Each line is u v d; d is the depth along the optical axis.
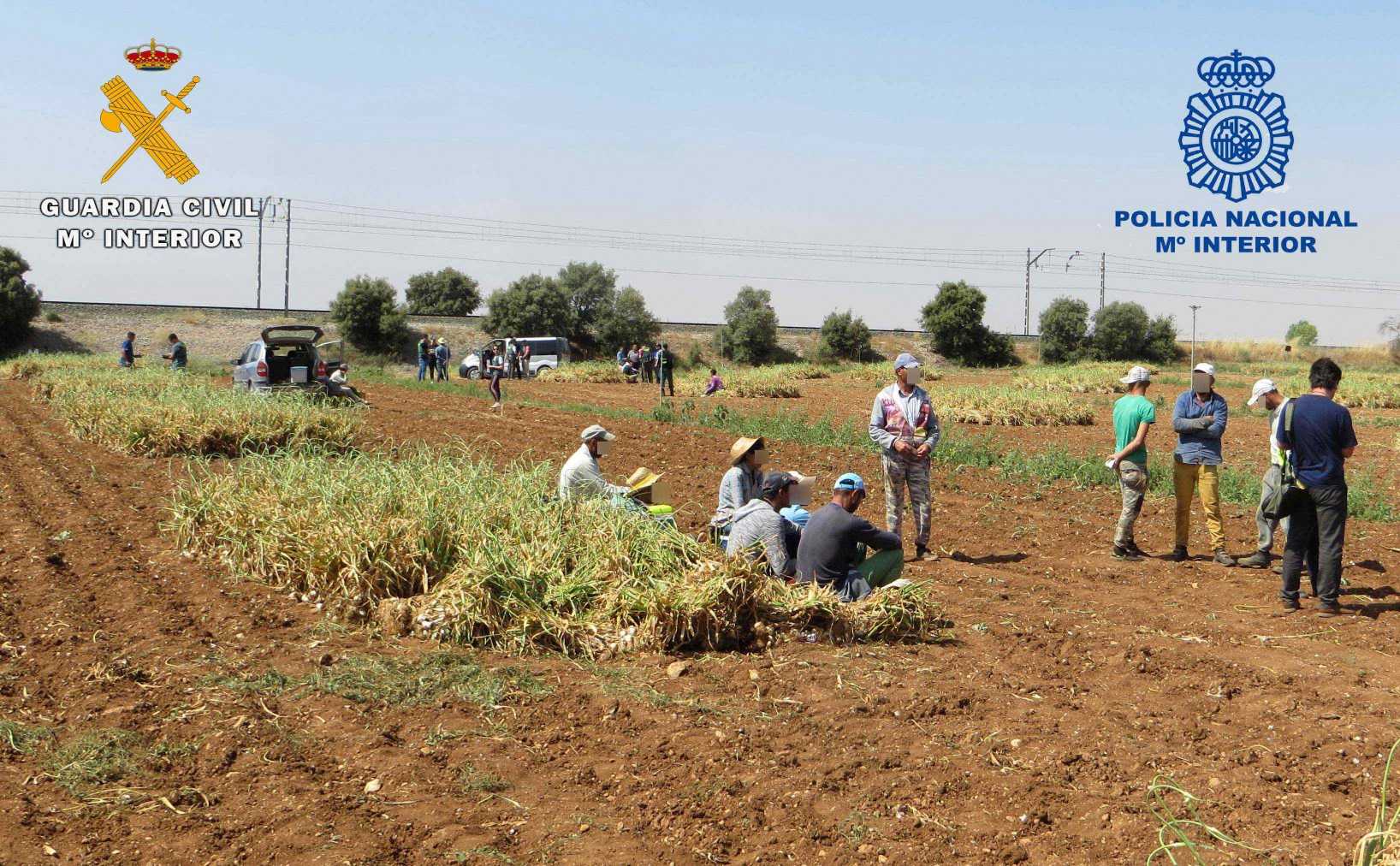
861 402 31.45
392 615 7.18
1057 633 7.43
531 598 7.11
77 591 8.01
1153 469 14.98
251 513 9.04
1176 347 70.94
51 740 5.34
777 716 5.75
